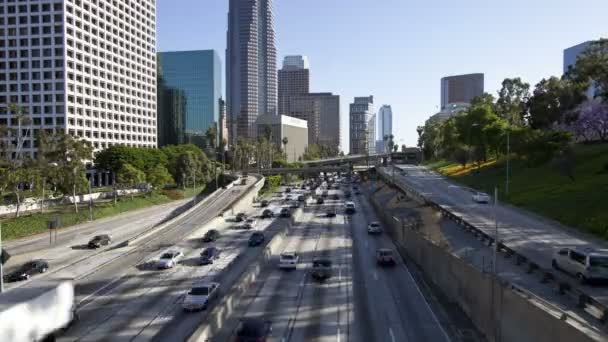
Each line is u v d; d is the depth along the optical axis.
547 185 81.19
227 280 44.50
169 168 151.50
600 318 23.94
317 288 40.66
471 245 46.41
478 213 70.62
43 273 48.41
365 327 31.25
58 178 89.88
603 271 31.91
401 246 59.62
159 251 59.31
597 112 101.81
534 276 34.28
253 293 39.06
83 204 105.12
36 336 25.91
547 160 86.44
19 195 86.38
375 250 57.88
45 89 149.00
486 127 115.31
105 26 171.50
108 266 51.12
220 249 60.12
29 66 149.12
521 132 102.31
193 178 151.38
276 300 37.09
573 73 91.88
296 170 186.50
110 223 90.62
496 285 28.89
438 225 56.94
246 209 107.44
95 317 33.72
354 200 124.62
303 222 84.31
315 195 135.12
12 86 149.88
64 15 148.12
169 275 46.59
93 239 65.19
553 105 103.81
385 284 42.03
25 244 67.88
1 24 149.50
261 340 27.08
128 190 134.62
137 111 194.75
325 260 46.09
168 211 110.12
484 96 158.62
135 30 194.12
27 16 148.75
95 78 164.38
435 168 174.25
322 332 30.30
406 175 149.88
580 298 26.50
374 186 152.88
